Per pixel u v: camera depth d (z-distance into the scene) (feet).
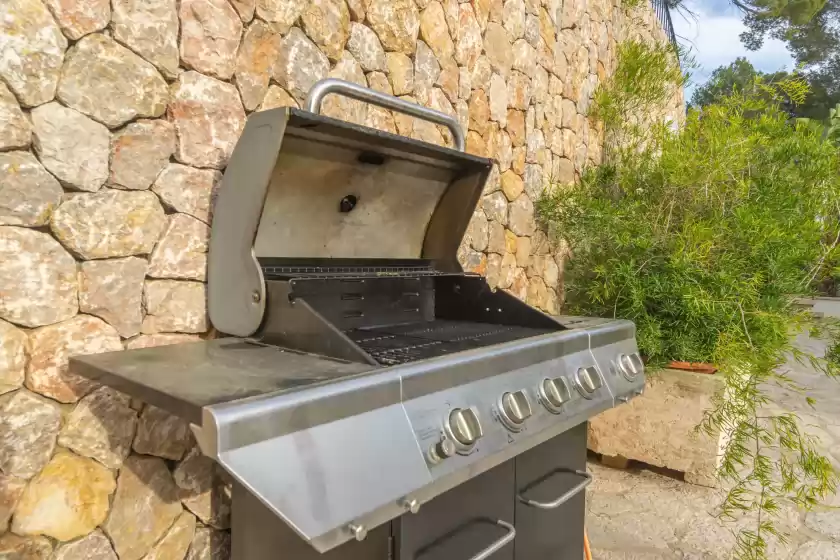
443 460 2.57
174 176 3.75
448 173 4.74
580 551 4.70
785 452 8.58
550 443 4.07
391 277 4.22
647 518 6.87
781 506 7.14
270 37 4.47
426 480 2.44
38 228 3.07
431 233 5.06
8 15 2.89
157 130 3.64
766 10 25.72
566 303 9.84
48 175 3.09
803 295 8.41
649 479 8.04
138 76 3.51
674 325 7.89
